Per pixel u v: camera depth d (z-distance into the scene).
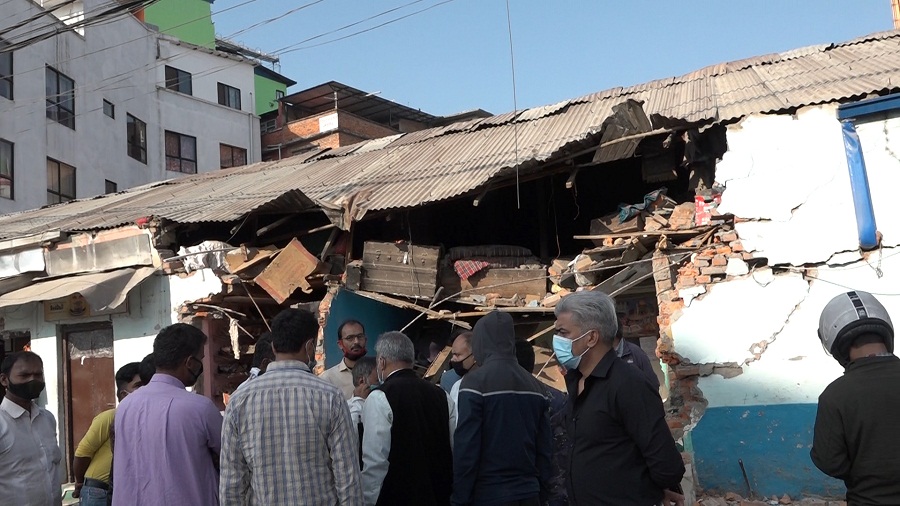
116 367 11.03
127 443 3.91
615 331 3.49
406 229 10.28
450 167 9.70
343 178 10.75
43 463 4.76
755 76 9.41
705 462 6.84
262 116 34.56
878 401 2.74
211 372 10.15
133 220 10.79
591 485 3.32
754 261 7.00
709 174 7.71
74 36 24.73
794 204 6.86
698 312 7.09
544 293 8.60
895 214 6.55
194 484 3.82
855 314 2.91
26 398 4.74
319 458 3.44
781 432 6.63
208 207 10.78
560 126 10.34
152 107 29.44
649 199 7.84
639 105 7.62
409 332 10.28
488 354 4.17
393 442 4.01
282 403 3.45
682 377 7.07
